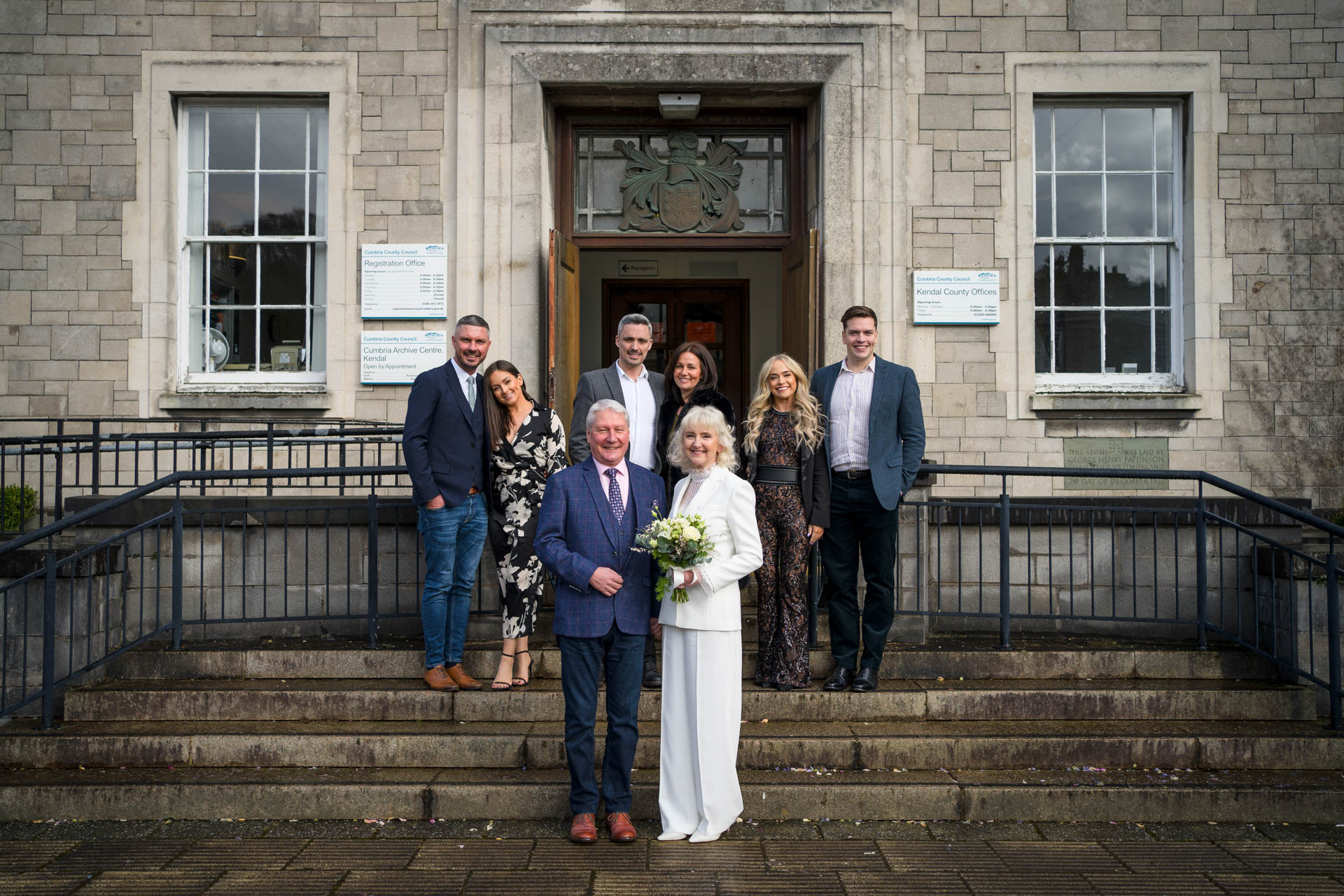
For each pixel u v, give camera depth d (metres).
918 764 4.77
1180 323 8.33
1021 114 8.16
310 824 4.44
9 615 5.59
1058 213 8.41
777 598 5.16
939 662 5.50
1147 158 8.44
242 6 8.20
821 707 5.09
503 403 5.22
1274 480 8.05
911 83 8.16
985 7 8.17
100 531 6.11
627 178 8.48
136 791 4.52
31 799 4.50
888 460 5.14
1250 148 8.14
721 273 10.23
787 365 5.15
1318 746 4.85
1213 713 5.20
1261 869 3.99
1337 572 5.32
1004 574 5.63
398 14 8.17
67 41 8.18
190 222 8.45
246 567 6.08
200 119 8.45
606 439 4.25
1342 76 8.11
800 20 8.05
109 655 5.34
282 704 5.13
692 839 4.20
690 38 8.00
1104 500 6.68
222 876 3.88
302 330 8.44
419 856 4.07
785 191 8.52
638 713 5.01
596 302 10.20
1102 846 4.21
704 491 4.34
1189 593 6.18
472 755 4.77
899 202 8.09
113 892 3.75
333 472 5.60
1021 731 4.92
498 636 5.85
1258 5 8.15
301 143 8.46
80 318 8.15
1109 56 8.17
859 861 4.04
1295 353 8.09
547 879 3.84
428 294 8.10
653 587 4.29
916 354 8.10
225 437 6.72
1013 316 8.13
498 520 5.23
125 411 8.13
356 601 6.10
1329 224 8.12
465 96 8.09
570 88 8.11
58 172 8.18
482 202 8.09
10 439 6.72
